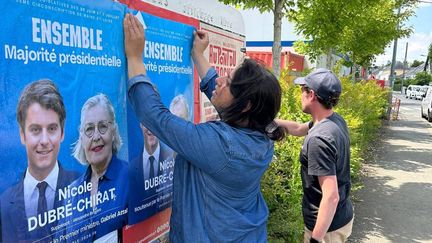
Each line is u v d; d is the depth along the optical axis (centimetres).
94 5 146
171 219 168
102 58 150
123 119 163
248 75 156
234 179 152
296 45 1038
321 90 264
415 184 779
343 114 663
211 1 241
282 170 349
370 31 1318
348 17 830
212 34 244
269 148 167
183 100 207
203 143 145
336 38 862
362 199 671
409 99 5650
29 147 124
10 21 116
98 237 153
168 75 193
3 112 116
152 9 179
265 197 315
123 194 165
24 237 124
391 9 1327
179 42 202
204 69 212
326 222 240
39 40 125
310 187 269
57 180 134
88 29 144
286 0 584
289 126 320
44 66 128
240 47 294
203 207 155
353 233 518
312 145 249
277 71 571
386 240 500
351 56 1512
